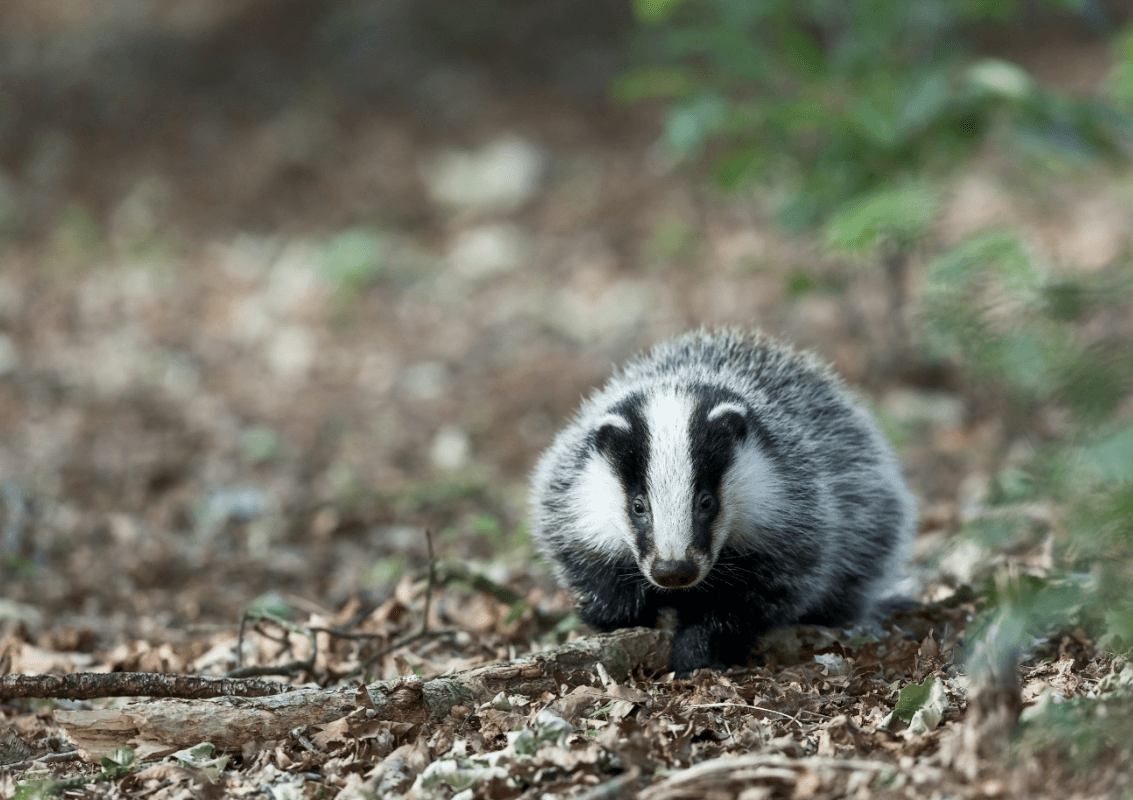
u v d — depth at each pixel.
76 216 23.14
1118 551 6.25
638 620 8.57
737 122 13.12
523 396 16.84
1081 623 7.86
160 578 11.84
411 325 19.75
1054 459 6.48
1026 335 6.71
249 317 20.05
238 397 17.41
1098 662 7.49
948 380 14.78
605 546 8.38
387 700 7.16
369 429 16.27
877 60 13.51
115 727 6.89
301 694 7.15
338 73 28.56
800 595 8.39
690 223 21.22
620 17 29.91
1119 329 13.26
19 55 29.19
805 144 14.12
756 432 8.34
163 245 22.69
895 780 5.95
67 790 6.68
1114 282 6.82
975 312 7.33
